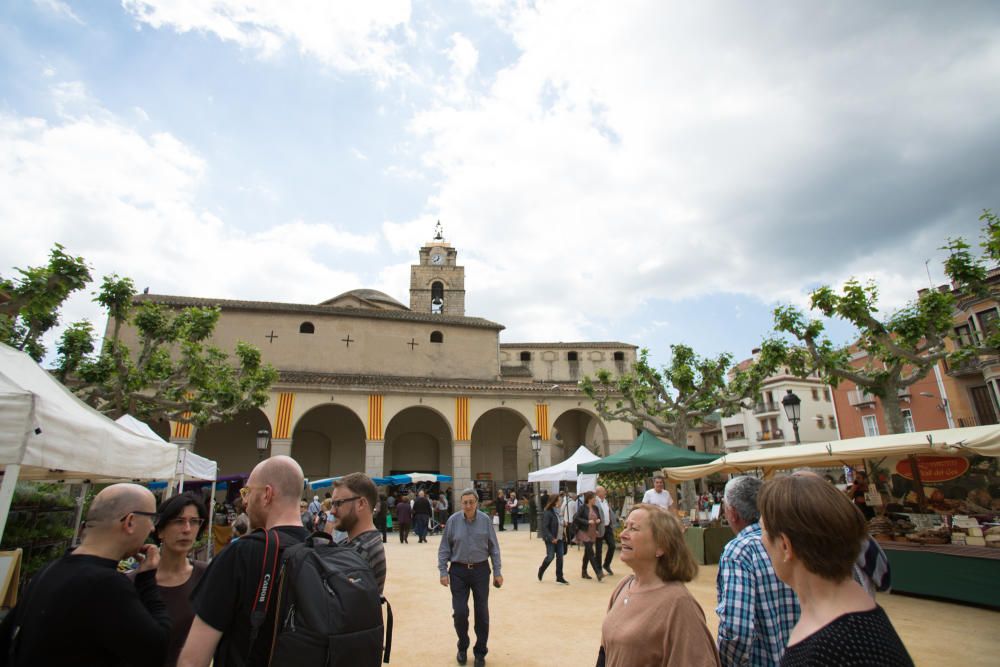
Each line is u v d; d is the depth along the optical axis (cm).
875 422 3012
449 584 582
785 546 167
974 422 2512
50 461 395
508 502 2516
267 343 2714
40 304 1066
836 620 150
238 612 205
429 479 2456
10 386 395
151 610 259
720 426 5388
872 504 1084
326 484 2247
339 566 216
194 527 317
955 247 1287
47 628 216
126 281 1513
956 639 624
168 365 1822
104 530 245
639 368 2358
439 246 4278
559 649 621
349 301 3481
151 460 608
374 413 2472
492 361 3091
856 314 1400
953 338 1370
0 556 445
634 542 251
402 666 567
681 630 225
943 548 827
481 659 557
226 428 2616
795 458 970
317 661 191
